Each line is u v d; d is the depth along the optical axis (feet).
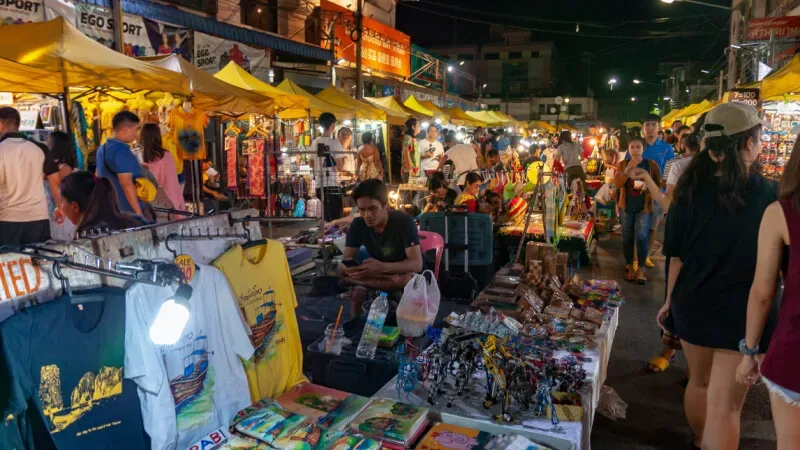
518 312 12.83
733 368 8.48
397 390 9.80
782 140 38.42
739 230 8.20
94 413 6.89
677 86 144.77
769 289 7.06
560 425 8.52
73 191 10.66
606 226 35.06
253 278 9.75
